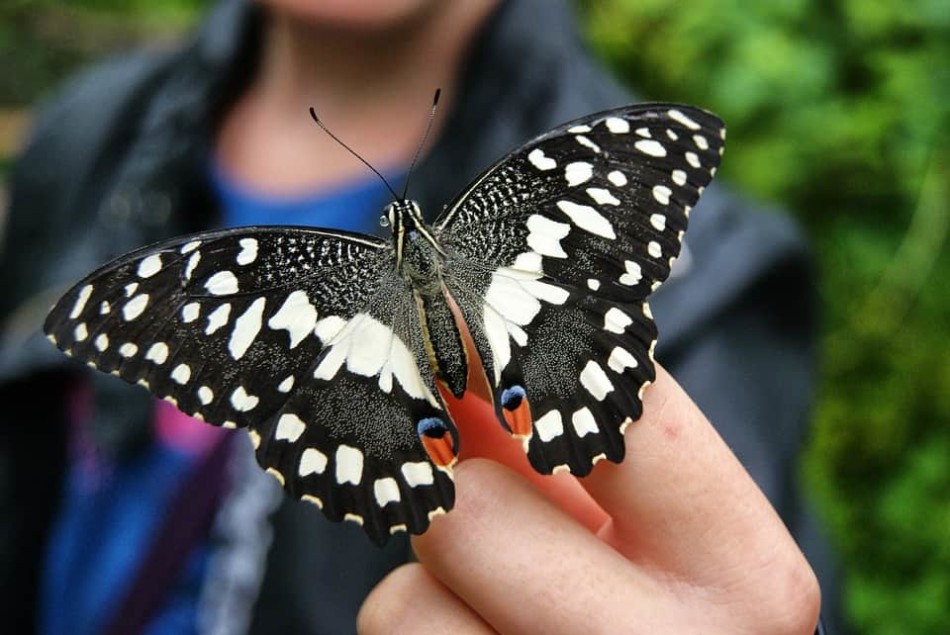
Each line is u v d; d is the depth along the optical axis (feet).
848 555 1.38
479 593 0.56
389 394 0.60
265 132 0.99
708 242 0.80
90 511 0.92
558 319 0.59
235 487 0.85
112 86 1.05
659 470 0.56
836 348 1.39
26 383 0.94
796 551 0.57
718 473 0.56
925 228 1.31
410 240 0.61
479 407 0.63
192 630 0.83
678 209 0.60
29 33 3.59
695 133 0.60
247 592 0.83
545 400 0.57
